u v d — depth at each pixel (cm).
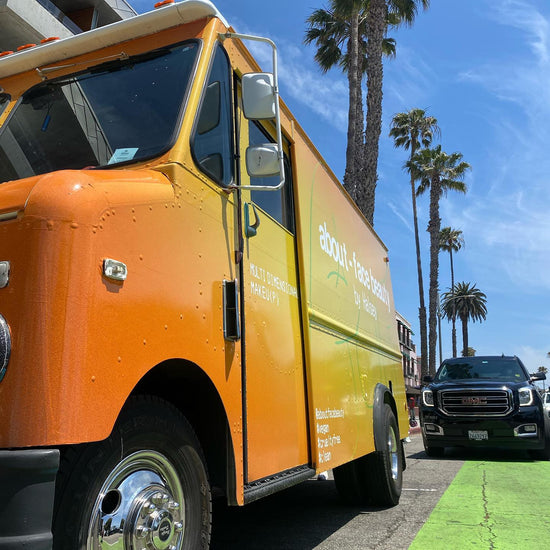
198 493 252
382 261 819
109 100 308
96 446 203
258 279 339
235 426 282
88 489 195
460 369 1282
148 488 223
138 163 270
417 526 520
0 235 196
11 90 347
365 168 1642
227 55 334
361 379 566
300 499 666
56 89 330
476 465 1005
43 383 178
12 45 1120
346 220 612
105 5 1276
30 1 1051
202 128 293
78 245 195
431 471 921
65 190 199
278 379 350
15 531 162
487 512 582
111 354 201
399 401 766
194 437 256
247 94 301
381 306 753
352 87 1906
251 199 347
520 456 1177
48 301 185
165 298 237
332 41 2241
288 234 412
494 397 1098
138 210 229
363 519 555
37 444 173
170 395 282
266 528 519
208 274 276
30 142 314
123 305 211
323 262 486
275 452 331
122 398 203
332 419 446
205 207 282
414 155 4134
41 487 168
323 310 465
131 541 211
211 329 271
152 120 289
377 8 1711
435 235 3941
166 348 233
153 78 308
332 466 430
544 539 469
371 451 568
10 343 181
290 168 443
